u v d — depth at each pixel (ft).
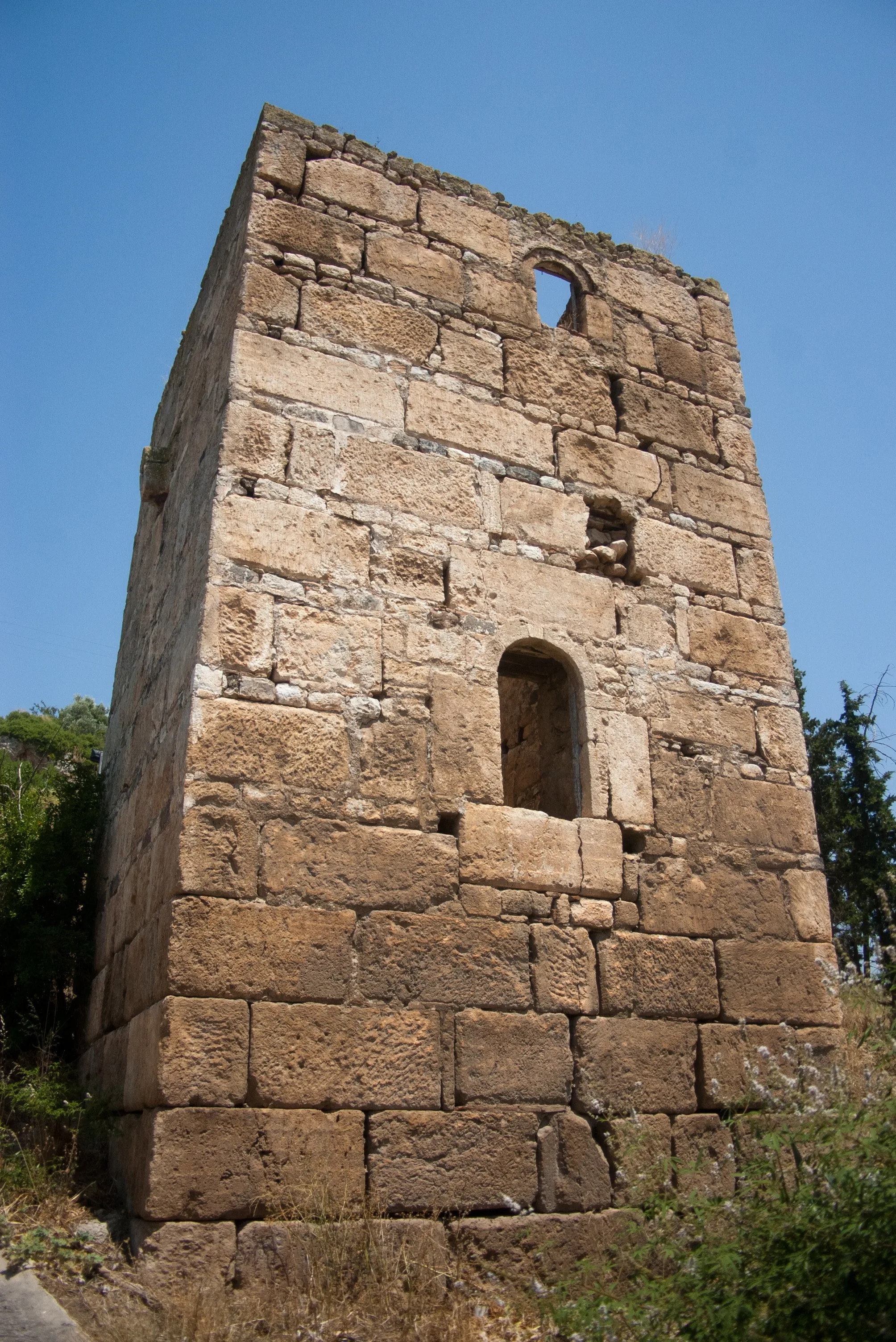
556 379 31.32
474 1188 22.06
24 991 32.81
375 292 29.17
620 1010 25.16
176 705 24.94
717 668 30.48
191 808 22.03
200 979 20.95
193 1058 20.38
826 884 29.66
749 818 29.12
